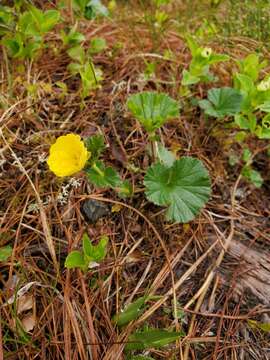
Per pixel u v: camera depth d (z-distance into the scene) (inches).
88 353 8.3
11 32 12.3
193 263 9.8
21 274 9.1
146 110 10.2
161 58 13.3
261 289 9.7
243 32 13.8
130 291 9.3
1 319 8.5
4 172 10.3
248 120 11.4
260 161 11.9
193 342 8.9
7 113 11.0
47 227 9.3
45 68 12.5
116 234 9.9
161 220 10.2
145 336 8.1
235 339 9.0
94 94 12.0
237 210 10.9
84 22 14.1
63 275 9.1
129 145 11.2
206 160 11.5
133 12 15.6
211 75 11.9
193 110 12.2
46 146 10.8
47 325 8.6
